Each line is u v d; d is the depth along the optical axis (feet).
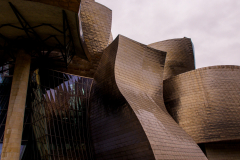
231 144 79.15
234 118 75.25
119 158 56.24
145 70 79.77
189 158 56.54
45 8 46.11
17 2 43.96
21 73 56.75
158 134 54.95
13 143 49.98
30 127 67.36
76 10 46.52
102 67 77.41
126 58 74.79
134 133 53.93
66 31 55.01
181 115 83.76
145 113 59.93
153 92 77.51
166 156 50.55
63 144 67.87
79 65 81.35
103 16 96.84
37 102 69.46
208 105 79.30
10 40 58.59
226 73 83.82
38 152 64.49
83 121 74.84
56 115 70.18
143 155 50.03
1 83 70.74
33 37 58.70
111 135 61.00
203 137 75.25
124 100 60.29
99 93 72.79
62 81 75.97
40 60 69.97
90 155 69.77
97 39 90.33
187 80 88.02
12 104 53.31
